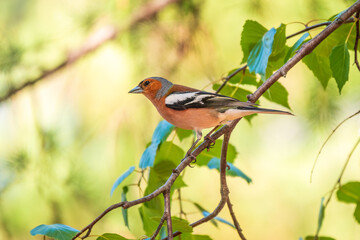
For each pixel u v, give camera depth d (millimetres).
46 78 11156
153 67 11156
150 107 11078
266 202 12242
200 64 11078
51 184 10078
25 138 10766
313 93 10398
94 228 10352
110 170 10766
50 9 11969
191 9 11109
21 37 11594
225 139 6715
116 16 11375
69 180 10008
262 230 12273
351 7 6434
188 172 11875
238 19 11469
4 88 10938
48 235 5406
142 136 10922
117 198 10641
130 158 10852
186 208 11914
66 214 10203
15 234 10242
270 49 6809
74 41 11445
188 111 7508
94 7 11430
